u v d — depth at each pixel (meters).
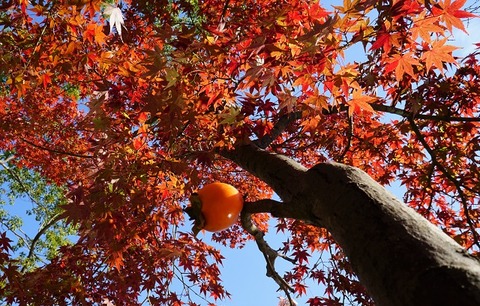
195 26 2.83
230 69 2.72
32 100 6.55
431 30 2.22
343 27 2.28
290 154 5.27
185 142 3.71
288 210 1.57
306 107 2.68
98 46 3.79
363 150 4.80
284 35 2.61
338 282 4.27
